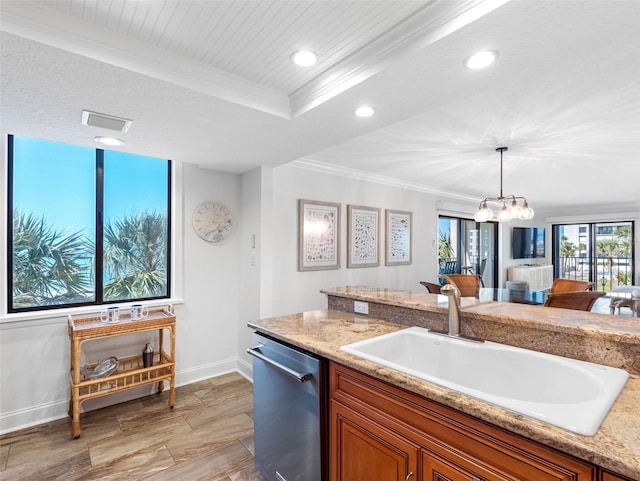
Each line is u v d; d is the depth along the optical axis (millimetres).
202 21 1319
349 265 4027
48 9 1251
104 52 1375
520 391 1354
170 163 3193
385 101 1753
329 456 1500
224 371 3418
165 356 2865
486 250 6633
